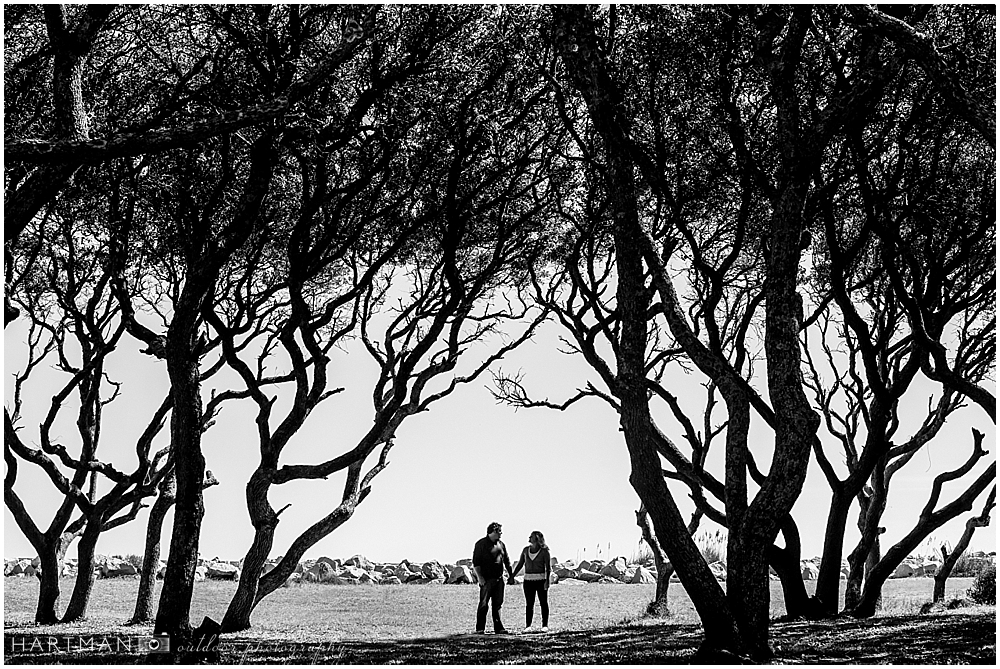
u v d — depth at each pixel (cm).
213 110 1758
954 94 1434
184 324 1659
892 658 1332
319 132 1802
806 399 1323
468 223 2067
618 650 1503
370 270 1947
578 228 2125
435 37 1803
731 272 2131
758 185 1764
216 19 1780
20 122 1703
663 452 2033
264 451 1953
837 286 1886
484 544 1981
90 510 2323
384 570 4097
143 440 2336
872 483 2175
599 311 2164
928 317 1905
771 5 1573
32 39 1762
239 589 1978
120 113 1803
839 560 2020
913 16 1631
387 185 1944
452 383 2058
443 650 1566
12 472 2269
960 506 1992
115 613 2634
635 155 1630
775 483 1318
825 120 1385
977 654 1366
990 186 1845
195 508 1647
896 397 2048
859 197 1911
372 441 1956
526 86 1923
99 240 2075
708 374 1413
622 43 1828
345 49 1488
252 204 1683
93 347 2330
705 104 1809
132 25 1819
